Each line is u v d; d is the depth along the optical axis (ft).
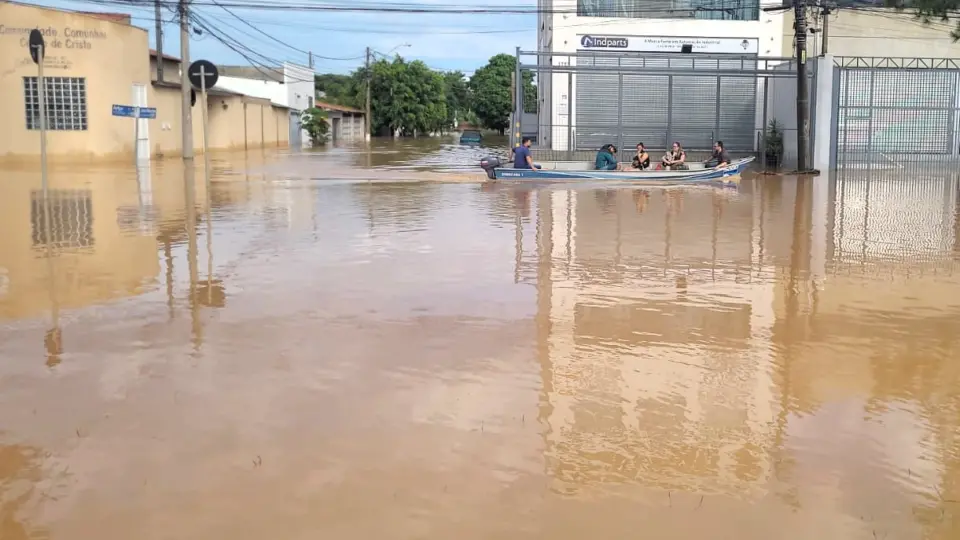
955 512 13.38
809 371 20.24
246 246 36.88
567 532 12.66
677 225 44.21
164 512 13.23
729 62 102.83
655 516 13.17
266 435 16.16
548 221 45.42
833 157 90.74
